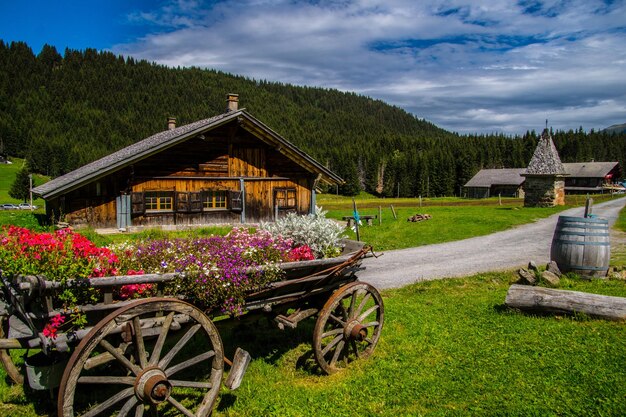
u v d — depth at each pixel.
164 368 4.72
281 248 6.30
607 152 157.25
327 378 6.14
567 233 11.47
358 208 51.09
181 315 5.07
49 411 5.23
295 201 25.27
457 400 5.44
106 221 20.27
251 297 5.76
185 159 21.95
